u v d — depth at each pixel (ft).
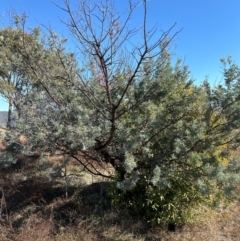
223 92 13.83
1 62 17.85
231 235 14.83
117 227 14.37
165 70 14.44
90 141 13.37
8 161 15.67
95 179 20.22
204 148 13.53
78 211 15.94
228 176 12.14
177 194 14.43
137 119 13.93
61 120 15.06
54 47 15.60
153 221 14.49
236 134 14.47
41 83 15.21
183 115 14.08
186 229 14.99
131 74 14.44
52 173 15.17
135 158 14.56
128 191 15.43
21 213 16.05
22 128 14.51
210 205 15.15
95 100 15.24
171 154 13.79
